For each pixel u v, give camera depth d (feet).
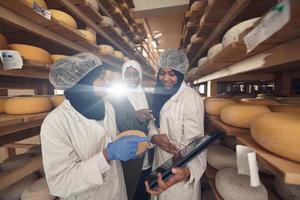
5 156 7.20
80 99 2.65
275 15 1.10
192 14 6.64
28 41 5.41
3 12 3.00
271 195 2.68
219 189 2.91
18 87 5.74
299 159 1.32
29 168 3.59
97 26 6.44
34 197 3.55
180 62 3.50
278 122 1.51
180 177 2.60
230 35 2.94
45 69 4.13
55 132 2.38
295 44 1.92
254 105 2.53
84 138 2.57
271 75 5.54
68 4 4.56
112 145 2.30
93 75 2.66
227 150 3.85
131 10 11.64
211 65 4.22
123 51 10.57
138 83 5.82
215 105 3.50
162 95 4.00
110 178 2.88
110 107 3.34
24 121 3.29
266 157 1.46
